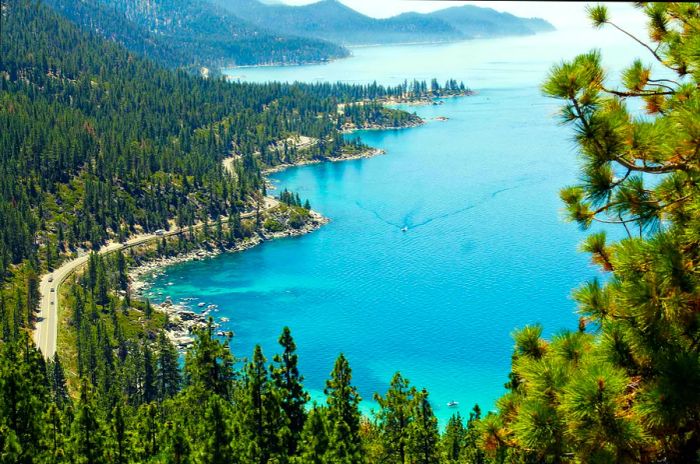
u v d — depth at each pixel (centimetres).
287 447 6072
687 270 1759
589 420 1825
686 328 1831
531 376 2067
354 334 18812
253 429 6066
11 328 17525
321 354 17675
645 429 1880
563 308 19750
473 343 17912
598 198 2031
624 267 1878
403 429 6912
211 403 5747
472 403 14962
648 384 1792
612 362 1923
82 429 6119
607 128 1888
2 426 5406
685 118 1756
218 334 19012
